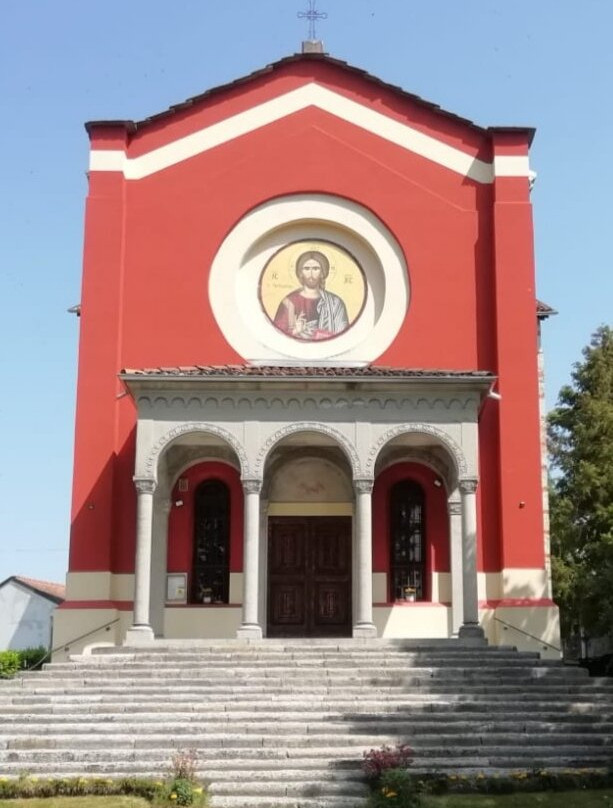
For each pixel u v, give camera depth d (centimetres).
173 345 2956
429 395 2669
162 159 3081
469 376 2639
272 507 2956
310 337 3002
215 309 2984
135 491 2827
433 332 2977
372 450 2634
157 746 1920
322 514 2950
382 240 3044
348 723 2003
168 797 1661
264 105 3123
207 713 2045
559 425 4247
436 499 2920
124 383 2650
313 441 2820
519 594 2759
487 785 1744
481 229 3044
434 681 2217
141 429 2630
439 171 3083
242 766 1839
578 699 2141
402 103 3127
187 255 3016
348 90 3134
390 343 2972
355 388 2658
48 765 1841
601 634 3775
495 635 2753
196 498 2952
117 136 3066
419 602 2861
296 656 2342
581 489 3919
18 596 5816
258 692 2152
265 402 2658
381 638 2552
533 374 2897
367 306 3028
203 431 2636
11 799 1688
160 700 2108
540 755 1914
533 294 2950
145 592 2542
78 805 1642
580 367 4269
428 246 3033
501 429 2861
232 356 2955
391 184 3073
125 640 2581
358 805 1662
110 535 2794
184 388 2647
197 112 3114
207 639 2638
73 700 2109
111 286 2956
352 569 2930
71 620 2733
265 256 3056
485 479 2872
